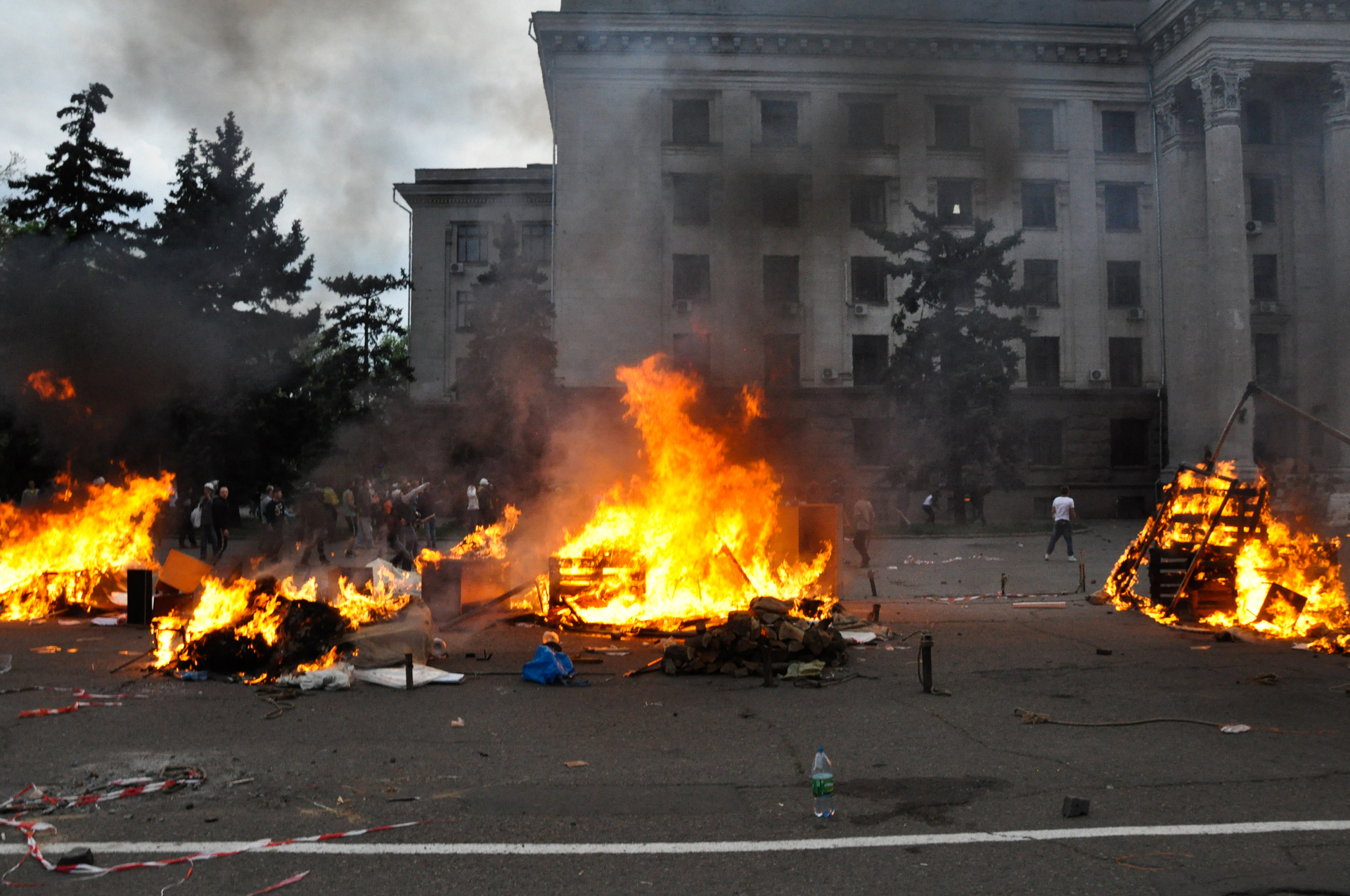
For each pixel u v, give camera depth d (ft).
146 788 17.81
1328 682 28.50
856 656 32.76
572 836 15.52
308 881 13.62
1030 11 136.87
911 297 117.70
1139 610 44.45
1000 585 56.85
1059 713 24.66
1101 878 13.73
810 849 14.89
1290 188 139.74
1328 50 126.41
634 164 130.72
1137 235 141.38
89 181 111.04
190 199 116.88
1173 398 137.59
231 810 16.76
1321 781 18.54
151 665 30.04
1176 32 131.54
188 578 39.27
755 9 128.26
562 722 23.58
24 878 13.67
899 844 15.12
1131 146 141.28
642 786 18.34
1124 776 18.98
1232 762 19.94
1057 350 139.54
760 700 26.21
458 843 15.15
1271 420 135.74
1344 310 129.49
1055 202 139.44
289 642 28.89
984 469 114.52
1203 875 13.84
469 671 29.91
